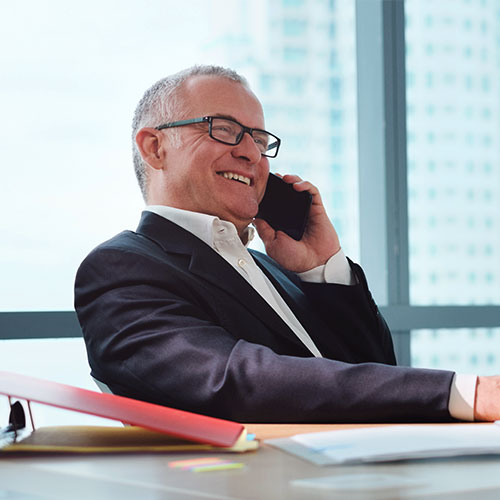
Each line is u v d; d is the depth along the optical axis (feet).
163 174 5.70
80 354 7.94
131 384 4.11
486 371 10.19
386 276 9.65
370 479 2.18
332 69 9.73
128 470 2.36
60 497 2.01
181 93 5.70
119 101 8.39
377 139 9.84
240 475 2.26
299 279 6.14
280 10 9.42
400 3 9.89
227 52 9.09
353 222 9.78
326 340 5.69
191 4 8.84
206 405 3.72
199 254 5.02
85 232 8.19
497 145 10.69
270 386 3.59
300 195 6.10
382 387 3.49
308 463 2.44
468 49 10.56
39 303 7.97
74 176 8.16
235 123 5.68
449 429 2.95
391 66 9.81
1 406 7.41
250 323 4.87
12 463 2.50
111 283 4.55
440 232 10.31
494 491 2.02
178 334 4.02
